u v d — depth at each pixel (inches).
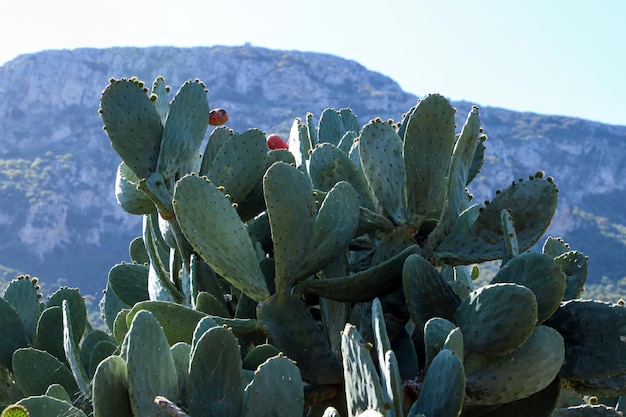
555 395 154.9
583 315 155.9
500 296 148.8
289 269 168.1
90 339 195.2
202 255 167.0
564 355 154.1
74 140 4916.3
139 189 192.2
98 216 4052.7
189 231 166.6
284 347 166.6
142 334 132.8
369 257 189.9
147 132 196.7
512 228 166.9
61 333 197.5
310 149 226.4
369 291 169.5
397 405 131.7
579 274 173.3
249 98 5565.9
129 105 196.1
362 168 197.6
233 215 170.4
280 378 142.3
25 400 140.7
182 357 141.8
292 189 167.3
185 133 197.9
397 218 185.6
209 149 211.3
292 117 5403.5
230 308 193.9
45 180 4033.0
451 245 184.1
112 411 132.1
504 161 4424.2
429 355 148.8
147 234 199.8
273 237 166.2
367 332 171.3
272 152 205.5
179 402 137.7
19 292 206.7
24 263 3494.1
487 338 148.7
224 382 139.9
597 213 4569.4
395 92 5743.1
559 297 152.8
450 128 182.2
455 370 135.1
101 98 194.5
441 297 161.8
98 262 3698.3
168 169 194.5
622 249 3535.9
